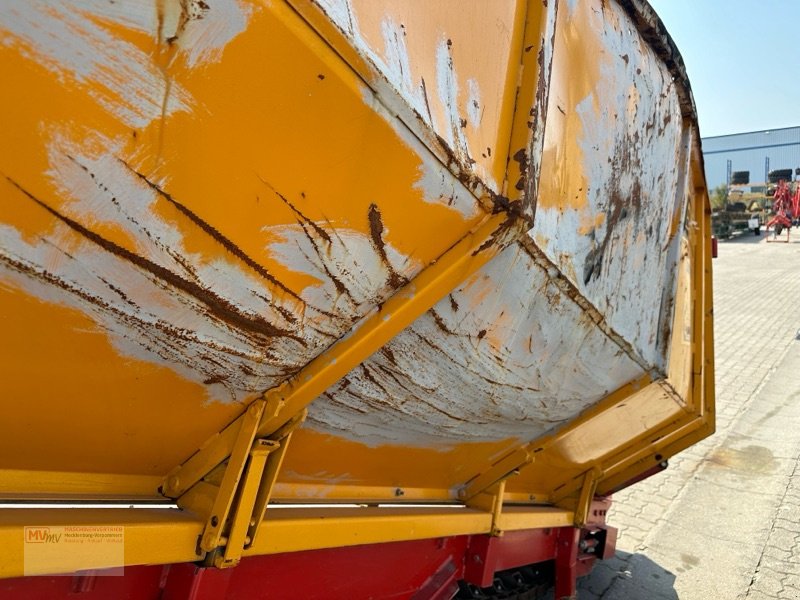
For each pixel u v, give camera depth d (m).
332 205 1.31
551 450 3.29
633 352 2.89
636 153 2.70
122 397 1.43
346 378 1.81
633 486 6.69
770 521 5.84
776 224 29.16
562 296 2.17
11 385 1.26
